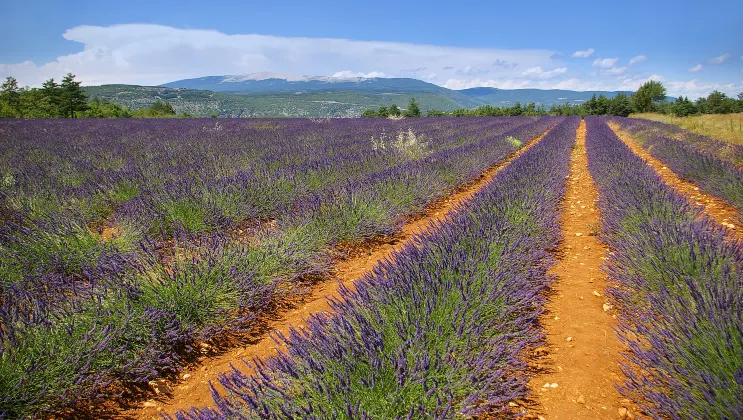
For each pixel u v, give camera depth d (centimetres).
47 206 533
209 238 411
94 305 286
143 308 297
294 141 1394
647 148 1441
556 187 695
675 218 415
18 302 276
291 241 430
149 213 501
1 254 364
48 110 4722
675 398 194
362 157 959
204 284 330
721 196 644
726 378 183
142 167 825
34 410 223
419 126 2269
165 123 2567
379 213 539
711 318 219
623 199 527
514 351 229
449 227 407
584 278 391
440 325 232
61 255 380
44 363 230
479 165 969
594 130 2155
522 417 213
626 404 220
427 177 720
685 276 286
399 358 200
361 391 190
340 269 444
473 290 271
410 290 268
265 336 317
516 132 1912
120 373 257
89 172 799
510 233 399
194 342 306
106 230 512
